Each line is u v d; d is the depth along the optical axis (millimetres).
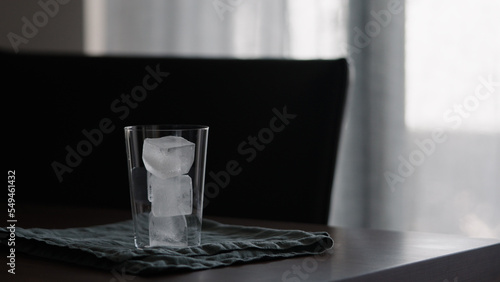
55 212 1618
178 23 3344
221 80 1888
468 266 1097
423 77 2826
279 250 1038
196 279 889
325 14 3000
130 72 1977
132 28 3441
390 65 2877
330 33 2988
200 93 1902
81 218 1517
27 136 2039
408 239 1210
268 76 1838
